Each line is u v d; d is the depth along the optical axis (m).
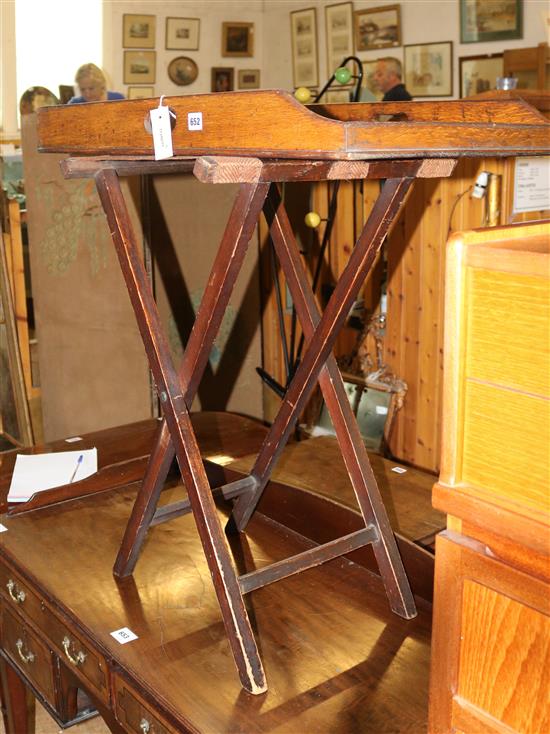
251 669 1.36
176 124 1.26
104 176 1.48
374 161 1.28
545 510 0.91
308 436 3.37
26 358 4.17
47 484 2.18
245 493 1.82
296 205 3.57
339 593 1.68
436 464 3.36
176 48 7.12
